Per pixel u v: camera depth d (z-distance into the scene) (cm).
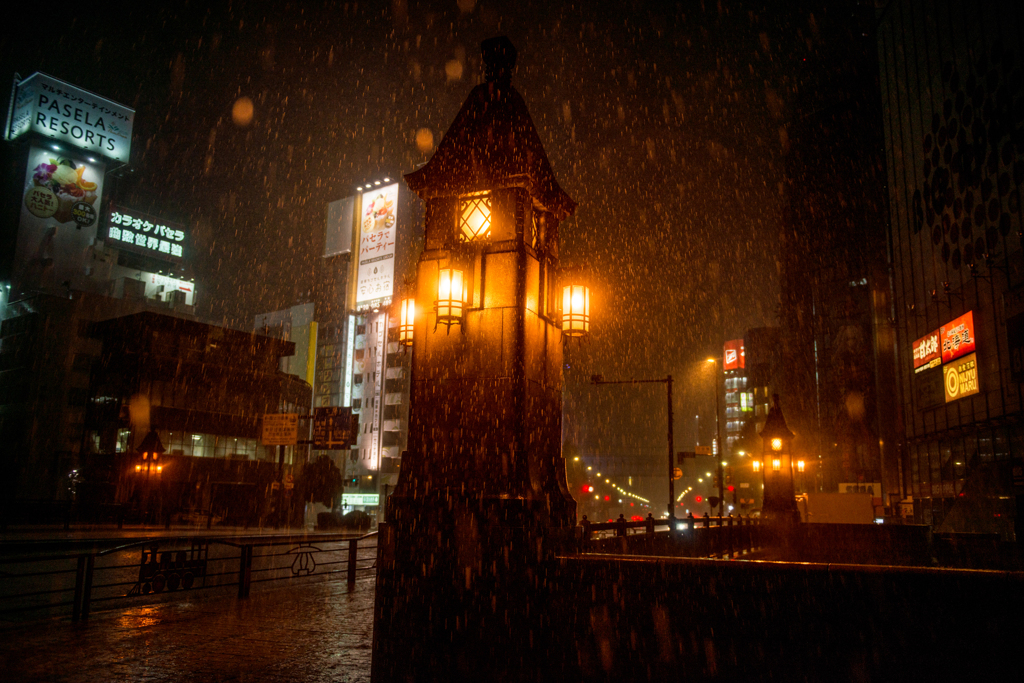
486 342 564
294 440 3816
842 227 6400
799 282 6694
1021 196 3072
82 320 5591
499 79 615
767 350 8906
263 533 3303
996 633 401
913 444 4578
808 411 6475
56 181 6494
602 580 500
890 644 427
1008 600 400
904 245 4688
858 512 2625
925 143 4212
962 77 3662
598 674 488
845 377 6072
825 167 6619
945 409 4019
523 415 543
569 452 8188
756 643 457
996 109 3275
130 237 7350
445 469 557
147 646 752
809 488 6200
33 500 3725
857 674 432
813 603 449
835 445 5997
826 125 6675
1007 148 3184
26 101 6525
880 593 434
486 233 594
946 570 421
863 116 6438
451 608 527
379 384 7481
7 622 916
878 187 6244
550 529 530
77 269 6525
